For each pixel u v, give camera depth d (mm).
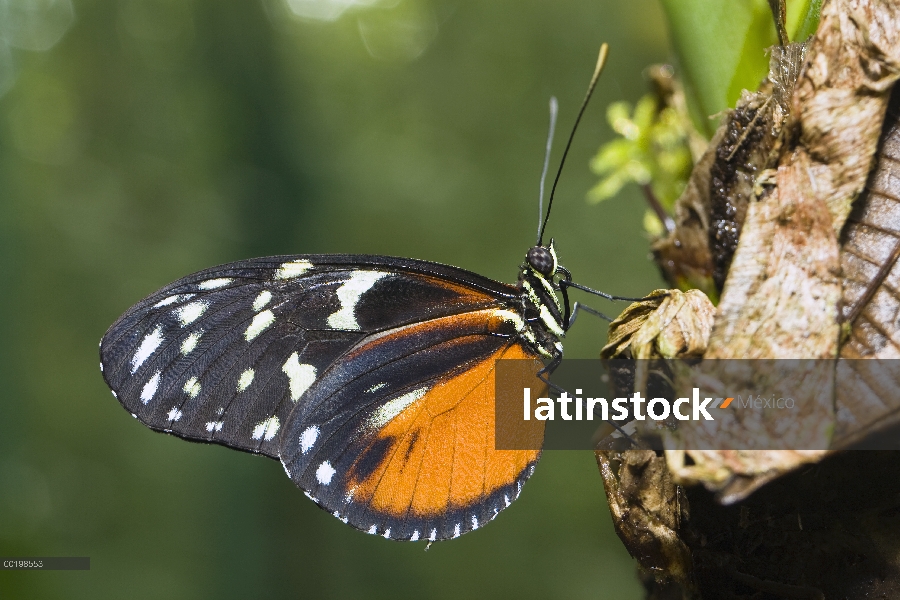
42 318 1199
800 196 354
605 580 876
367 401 390
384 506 391
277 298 386
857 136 354
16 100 1188
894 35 354
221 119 714
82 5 1211
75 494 1069
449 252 1364
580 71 1270
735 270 354
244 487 621
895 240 349
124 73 1237
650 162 381
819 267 350
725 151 361
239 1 712
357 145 1468
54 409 1183
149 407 382
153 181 1241
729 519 356
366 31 1534
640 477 362
